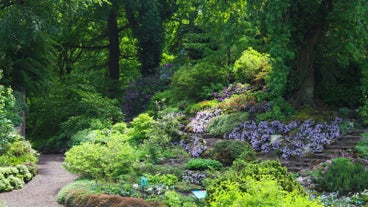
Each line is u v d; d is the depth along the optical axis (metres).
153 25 24.97
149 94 23.28
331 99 15.54
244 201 4.92
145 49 25.95
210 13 16.67
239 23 15.97
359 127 14.02
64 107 20.39
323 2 14.52
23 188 10.81
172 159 12.86
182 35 27.17
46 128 20.88
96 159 10.52
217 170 11.11
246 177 6.23
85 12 24.78
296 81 15.42
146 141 13.92
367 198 8.31
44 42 19.03
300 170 11.27
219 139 14.85
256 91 17.09
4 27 16.33
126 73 30.70
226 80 19.30
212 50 22.08
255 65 17.84
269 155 13.09
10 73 18.78
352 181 9.16
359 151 11.82
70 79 23.59
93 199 8.56
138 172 10.52
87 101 19.47
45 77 19.64
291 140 13.20
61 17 19.69
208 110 16.92
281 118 14.31
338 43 14.71
